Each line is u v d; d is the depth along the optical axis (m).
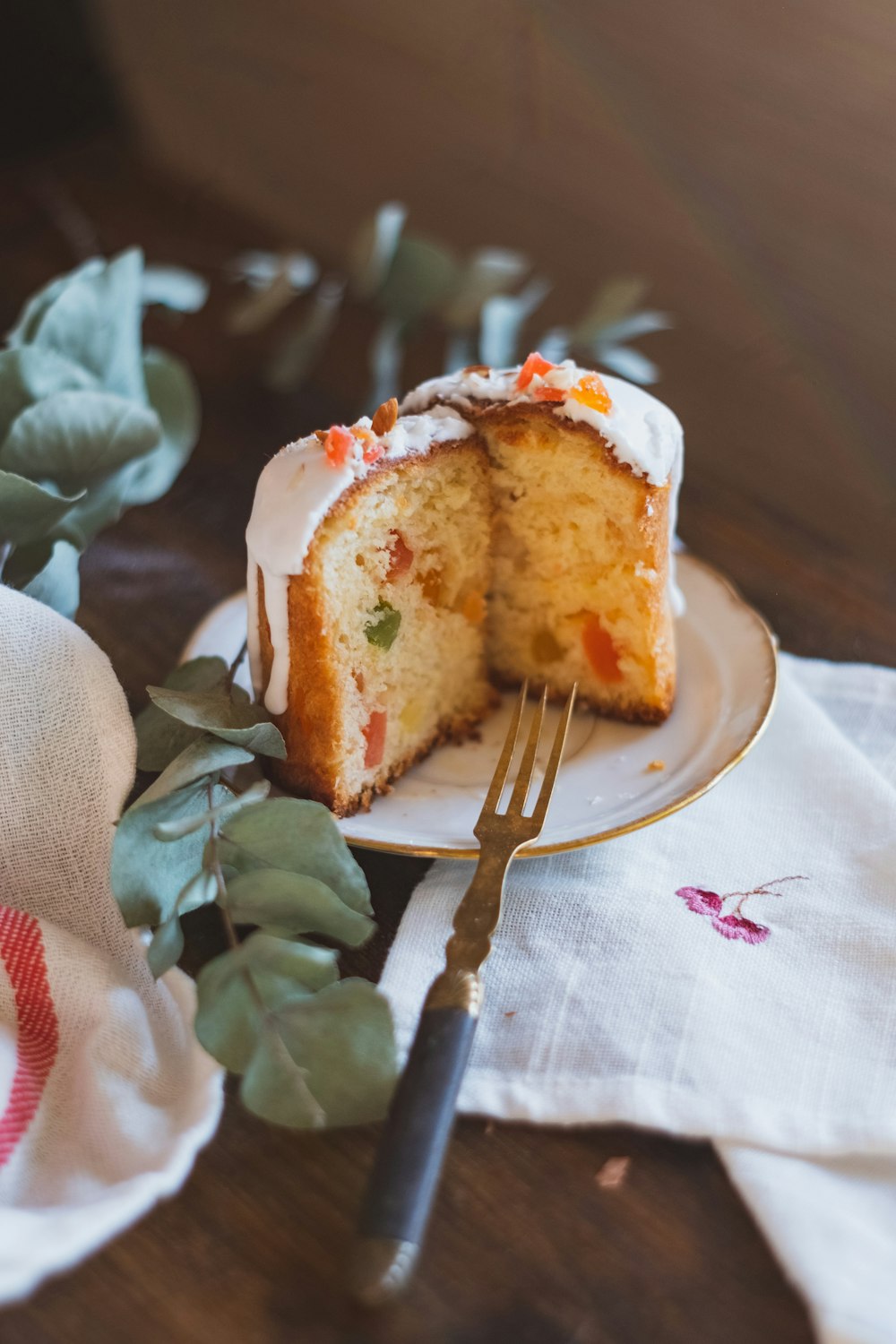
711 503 0.64
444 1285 0.39
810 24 0.71
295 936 0.46
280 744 0.49
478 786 0.53
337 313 0.77
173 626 0.59
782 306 0.77
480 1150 0.42
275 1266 0.40
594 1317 0.39
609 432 0.53
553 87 0.82
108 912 0.48
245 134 1.00
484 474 0.55
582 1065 0.43
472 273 0.72
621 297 0.69
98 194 0.90
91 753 0.48
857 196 0.73
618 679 0.55
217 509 0.65
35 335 0.60
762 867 0.48
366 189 0.95
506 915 0.47
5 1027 0.45
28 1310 0.39
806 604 0.59
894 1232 0.40
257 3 0.94
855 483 0.67
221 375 0.73
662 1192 0.41
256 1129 0.42
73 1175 0.42
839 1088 0.42
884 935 0.46
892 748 0.53
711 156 0.77
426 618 0.54
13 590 0.49
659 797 0.50
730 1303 0.39
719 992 0.45
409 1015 0.44
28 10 0.96
